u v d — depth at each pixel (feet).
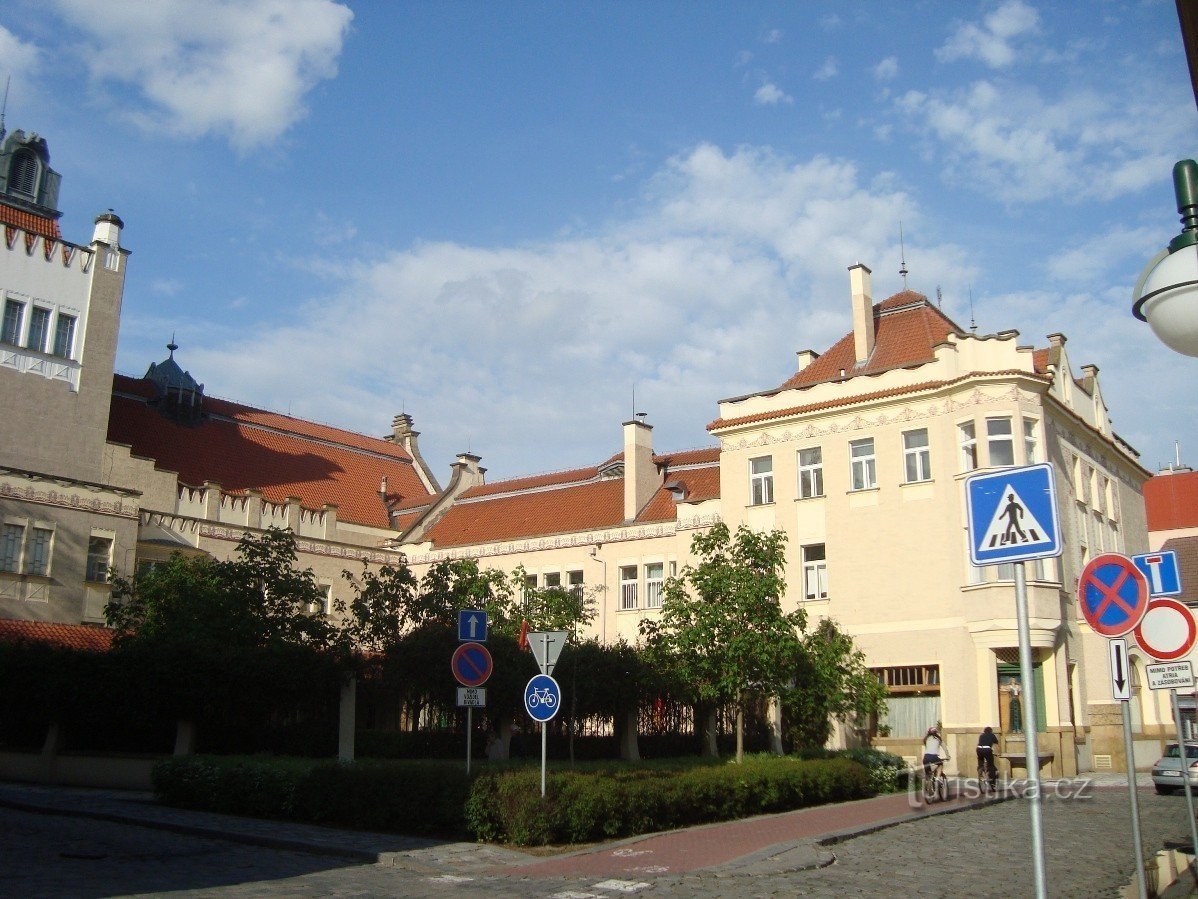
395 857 50.90
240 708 83.46
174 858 50.52
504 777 57.77
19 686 90.02
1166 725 132.16
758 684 87.51
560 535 149.69
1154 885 43.24
